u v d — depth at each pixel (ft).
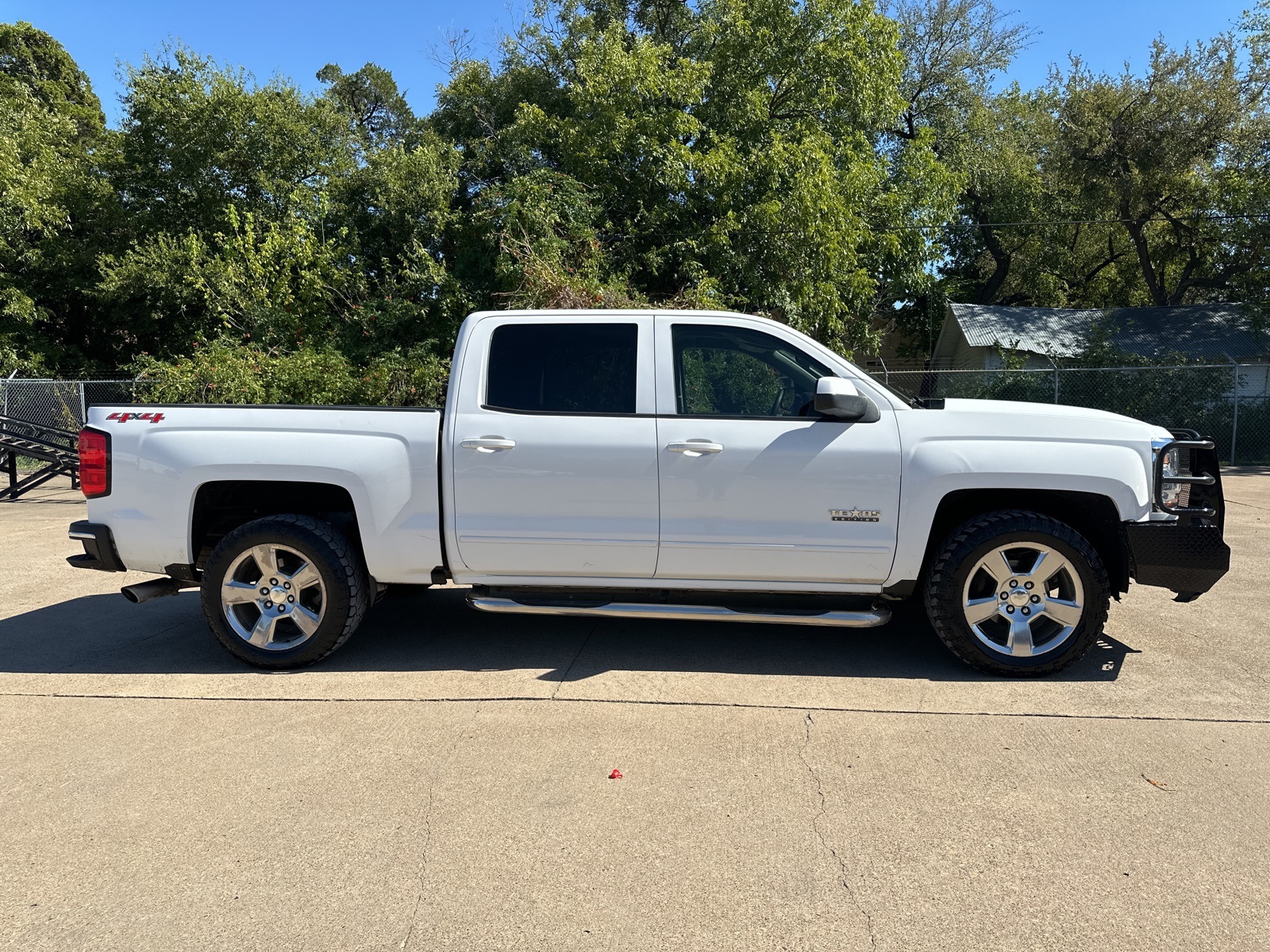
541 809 10.05
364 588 15.29
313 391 44.32
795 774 10.94
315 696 13.74
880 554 14.35
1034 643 14.52
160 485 14.85
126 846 9.29
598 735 12.15
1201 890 8.43
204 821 9.82
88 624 18.11
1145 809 10.02
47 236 66.23
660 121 52.19
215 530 16.01
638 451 14.43
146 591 15.15
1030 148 91.91
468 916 8.06
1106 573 14.10
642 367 14.82
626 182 53.31
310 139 67.10
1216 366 55.21
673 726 12.46
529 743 11.86
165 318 67.41
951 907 8.18
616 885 8.55
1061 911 8.11
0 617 18.67
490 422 14.74
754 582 14.82
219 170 66.08
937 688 14.01
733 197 52.16
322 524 14.94
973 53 86.48
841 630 17.53
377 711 13.07
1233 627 17.46
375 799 10.31
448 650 16.17
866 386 14.65
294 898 8.36
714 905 8.21
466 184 59.93
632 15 69.26
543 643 16.62
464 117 67.62
